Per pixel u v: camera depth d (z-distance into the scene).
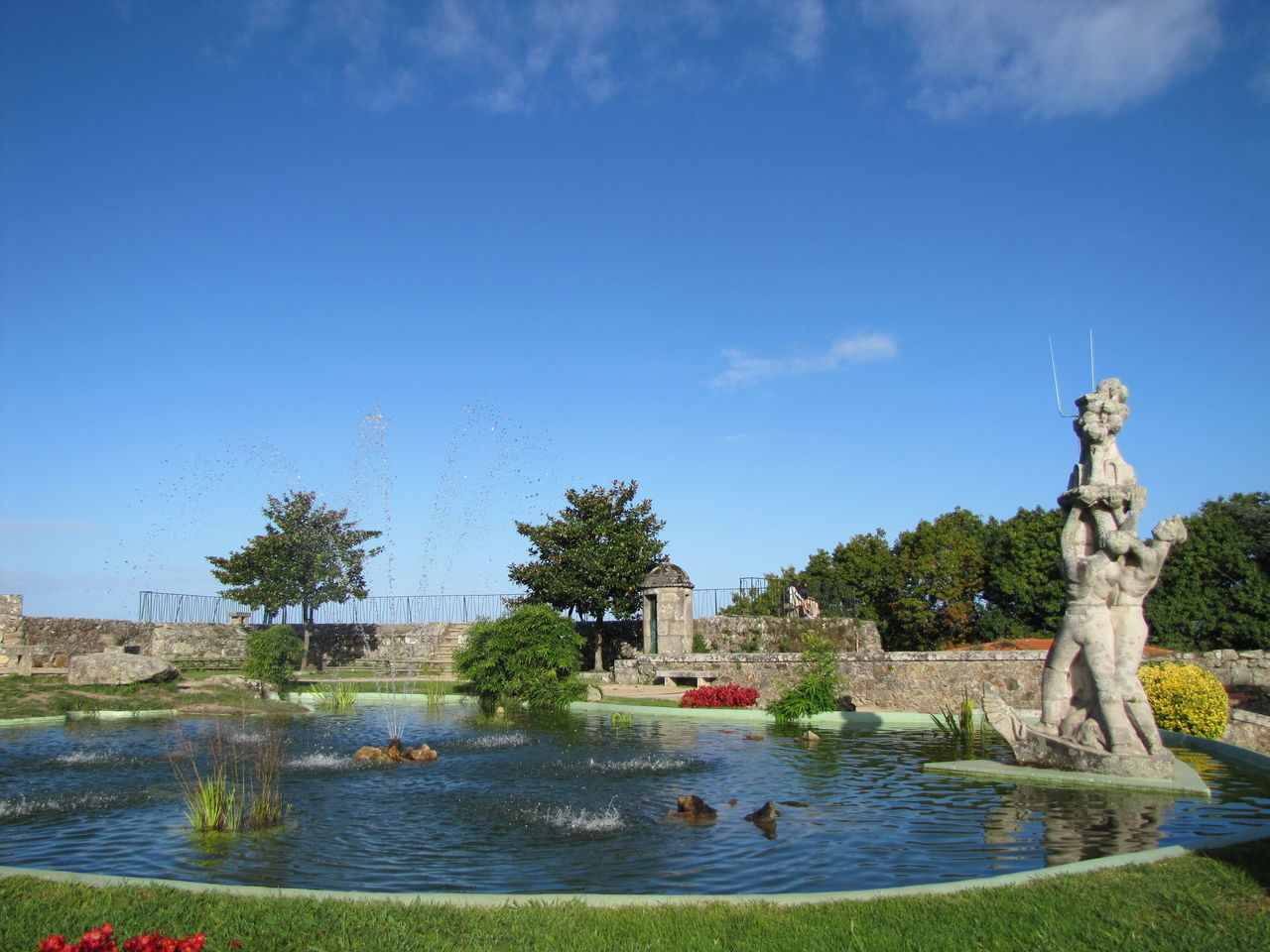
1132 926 5.27
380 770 12.83
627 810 9.83
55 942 3.98
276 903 5.82
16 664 24.61
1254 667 19.17
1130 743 10.43
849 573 42.56
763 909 5.72
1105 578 10.74
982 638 39.03
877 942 5.10
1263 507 35.16
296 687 25.70
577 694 22.41
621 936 5.22
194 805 9.45
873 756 13.64
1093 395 11.14
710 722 18.94
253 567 33.44
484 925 5.43
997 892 5.96
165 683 23.39
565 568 30.97
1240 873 6.24
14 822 9.32
